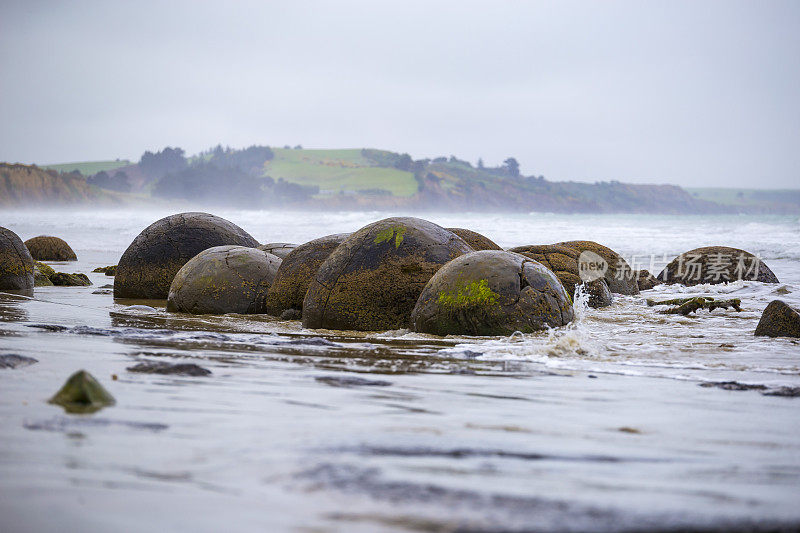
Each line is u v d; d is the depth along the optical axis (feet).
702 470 12.56
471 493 10.71
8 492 10.12
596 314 42.63
